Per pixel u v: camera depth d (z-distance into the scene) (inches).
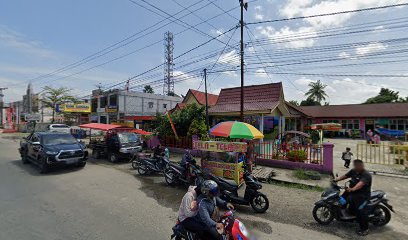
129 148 483.5
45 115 1777.8
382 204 209.0
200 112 577.6
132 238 170.6
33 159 416.2
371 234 183.8
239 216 219.3
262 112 519.5
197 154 531.2
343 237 179.3
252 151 404.5
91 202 246.4
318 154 382.9
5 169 408.5
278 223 203.5
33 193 273.7
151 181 342.6
